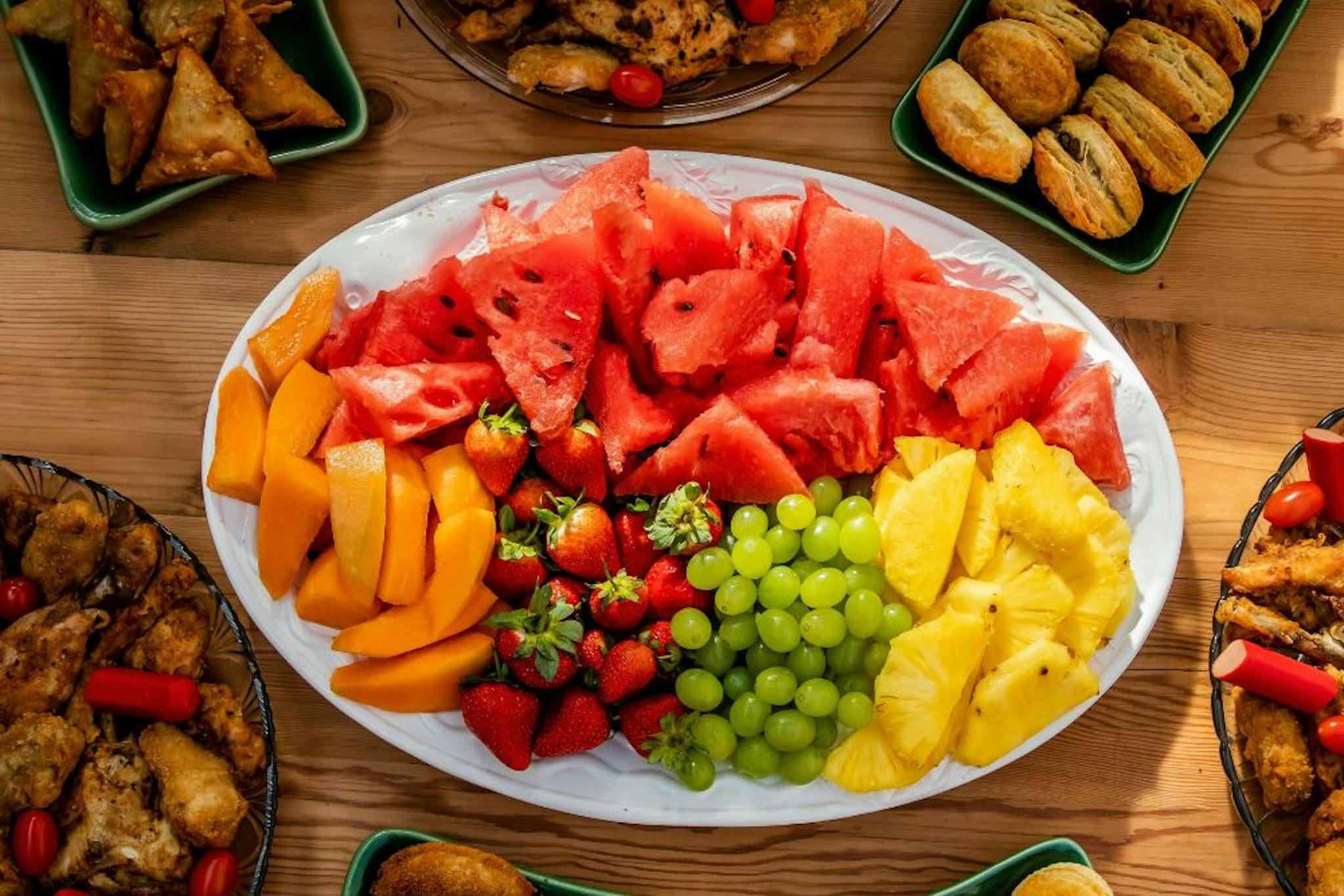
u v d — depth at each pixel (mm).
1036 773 973
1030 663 897
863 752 914
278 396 920
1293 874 925
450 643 914
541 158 997
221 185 990
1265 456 997
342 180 994
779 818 920
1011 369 919
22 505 911
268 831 896
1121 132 951
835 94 1003
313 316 939
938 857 965
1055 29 958
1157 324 1000
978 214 1004
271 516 911
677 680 904
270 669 963
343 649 910
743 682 912
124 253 988
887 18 983
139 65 956
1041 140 962
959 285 969
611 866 962
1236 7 956
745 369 925
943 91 955
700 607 914
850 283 919
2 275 986
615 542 915
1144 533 953
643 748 910
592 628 910
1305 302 1006
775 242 918
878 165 1002
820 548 905
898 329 938
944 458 905
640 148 997
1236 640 921
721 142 1000
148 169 958
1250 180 1012
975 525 912
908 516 897
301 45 984
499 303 914
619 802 921
